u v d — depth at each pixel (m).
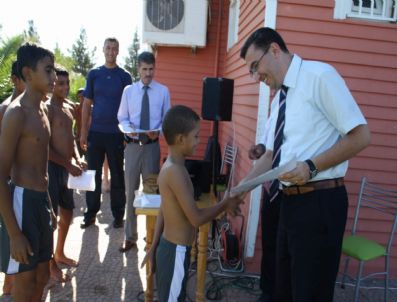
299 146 1.93
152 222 2.74
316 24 3.21
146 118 3.83
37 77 2.05
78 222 4.67
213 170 3.50
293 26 3.20
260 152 2.94
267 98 3.32
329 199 1.92
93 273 3.39
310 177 1.79
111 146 4.36
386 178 3.43
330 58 3.25
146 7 6.20
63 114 3.12
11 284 2.93
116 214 4.49
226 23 6.61
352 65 3.27
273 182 2.35
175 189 1.97
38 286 2.34
